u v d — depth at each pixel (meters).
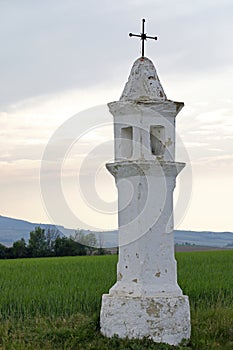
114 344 11.33
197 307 16.39
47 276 25.92
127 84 12.44
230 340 12.14
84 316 14.59
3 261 40.62
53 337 12.17
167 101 12.02
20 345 11.52
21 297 18.64
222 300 17.98
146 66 12.39
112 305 11.75
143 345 11.16
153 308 11.46
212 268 29.62
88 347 11.28
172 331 11.49
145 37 12.61
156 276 11.83
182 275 25.12
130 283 11.83
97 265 32.47
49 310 16.73
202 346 11.54
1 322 14.91
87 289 19.81
